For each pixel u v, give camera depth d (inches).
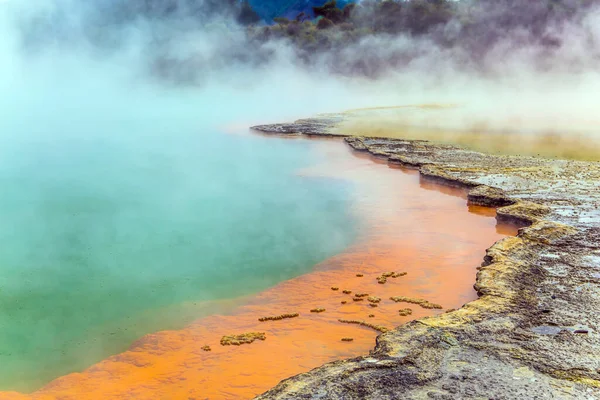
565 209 495.2
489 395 223.3
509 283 334.6
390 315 335.9
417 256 437.7
